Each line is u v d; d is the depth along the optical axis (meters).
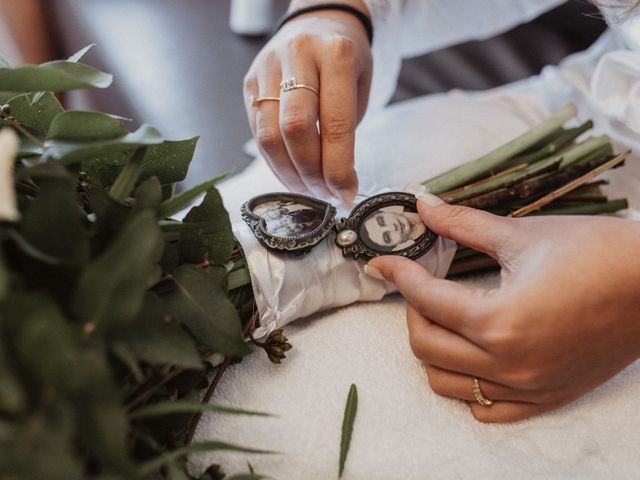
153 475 0.46
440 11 1.11
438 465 0.53
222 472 0.50
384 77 1.11
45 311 0.31
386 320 0.63
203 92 1.23
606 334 0.53
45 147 0.44
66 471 0.30
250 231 0.60
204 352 0.53
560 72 0.98
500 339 0.52
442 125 0.85
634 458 0.56
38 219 0.37
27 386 0.31
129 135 0.44
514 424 0.57
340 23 0.82
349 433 0.52
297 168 0.69
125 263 0.34
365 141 0.84
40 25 1.44
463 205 0.66
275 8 1.36
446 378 0.56
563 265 0.54
